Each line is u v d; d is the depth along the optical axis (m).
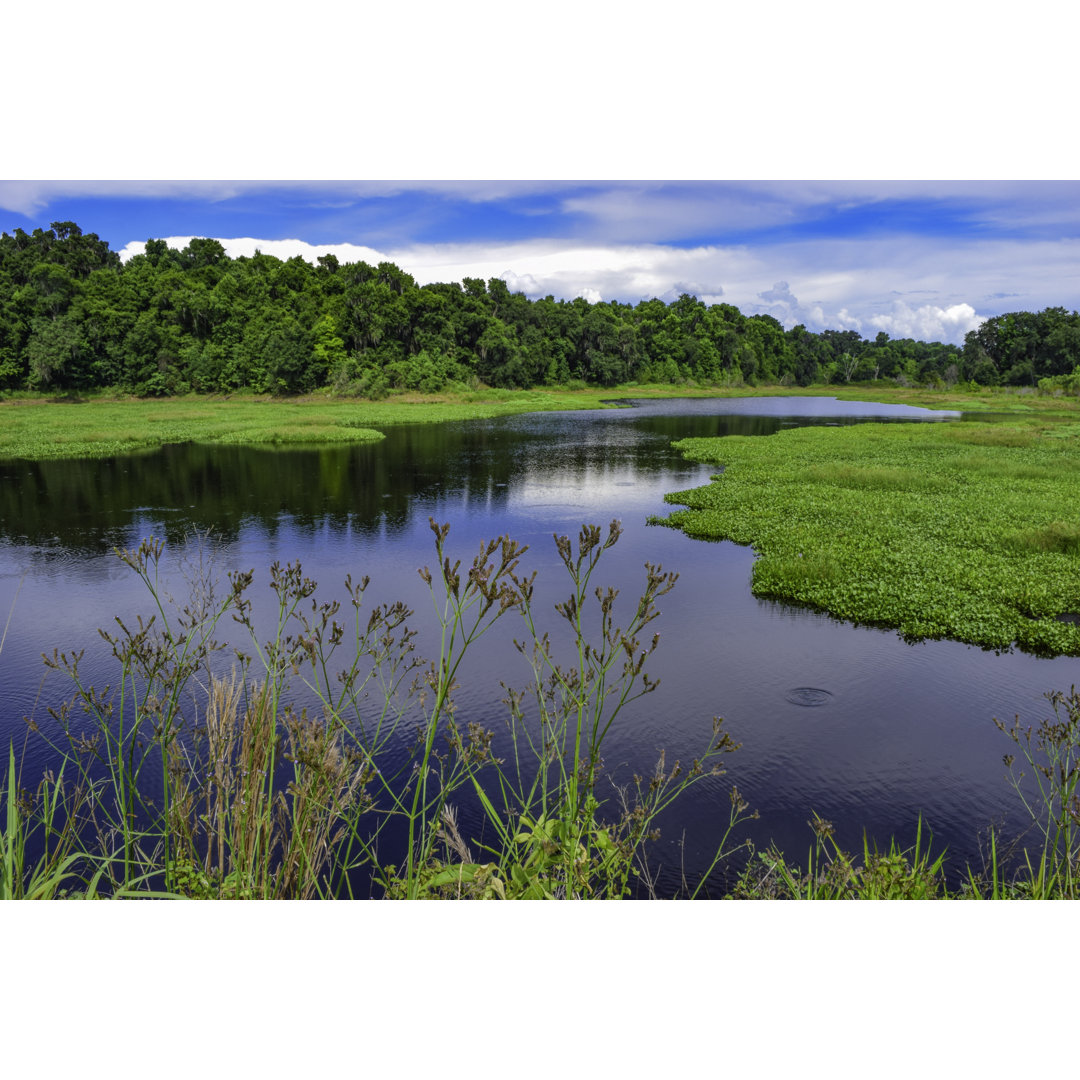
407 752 7.58
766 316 157.88
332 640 3.98
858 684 9.77
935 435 44.06
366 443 42.09
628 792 7.13
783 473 27.98
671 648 11.02
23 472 29.80
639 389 117.19
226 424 50.72
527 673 9.88
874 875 4.25
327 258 108.50
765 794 7.21
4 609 12.61
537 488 26.42
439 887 3.72
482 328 98.88
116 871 4.96
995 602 12.77
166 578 14.59
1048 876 4.91
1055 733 4.63
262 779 3.64
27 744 7.80
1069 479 26.95
